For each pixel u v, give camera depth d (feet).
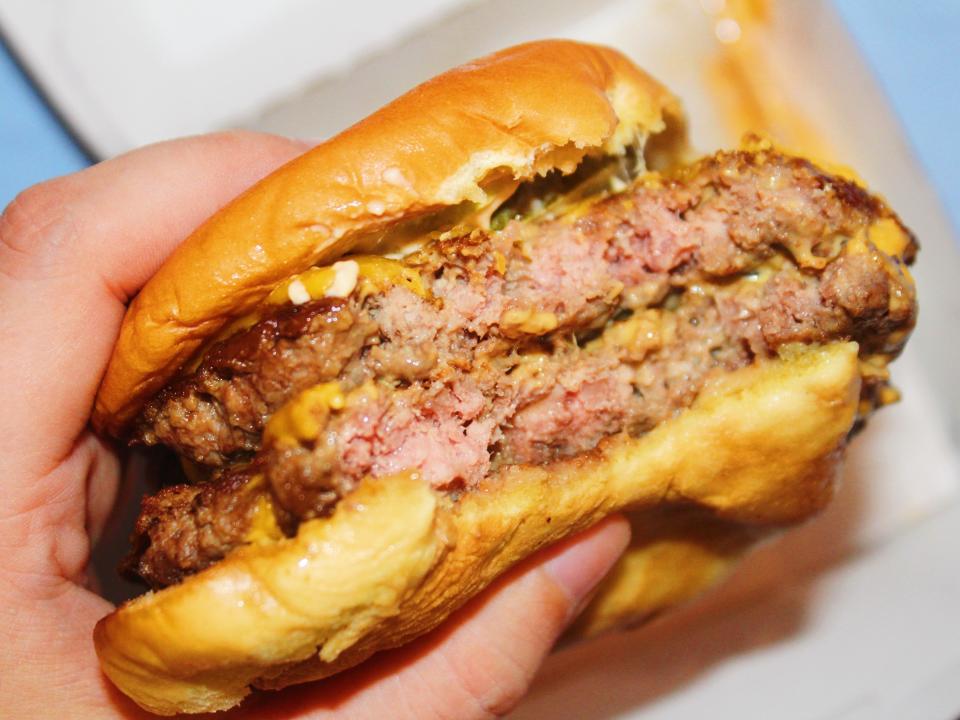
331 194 0.28
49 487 0.35
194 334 0.29
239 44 0.52
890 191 0.54
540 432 0.33
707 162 0.34
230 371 0.30
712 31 0.56
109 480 0.40
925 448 0.55
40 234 0.34
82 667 0.34
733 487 0.34
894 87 0.57
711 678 0.52
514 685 0.35
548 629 0.36
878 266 0.32
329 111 0.54
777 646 0.53
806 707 0.51
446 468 0.29
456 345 0.31
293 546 0.27
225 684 0.29
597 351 0.34
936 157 0.57
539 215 0.34
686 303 0.34
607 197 0.34
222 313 0.29
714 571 0.43
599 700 0.51
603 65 0.35
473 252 0.31
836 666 0.52
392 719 0.34
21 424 0.34
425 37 0.53
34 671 0.33
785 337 0.33
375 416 0.29
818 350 0.33
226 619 0.26
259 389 0.29
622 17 0.57
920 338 0.56
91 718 0.33
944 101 0.57
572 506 0.32
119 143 0.52
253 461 0.30
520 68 0.32
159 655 0.27
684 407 0.33
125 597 0.50
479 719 0.35
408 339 0.30
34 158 0.55
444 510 0.29
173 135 0.52
